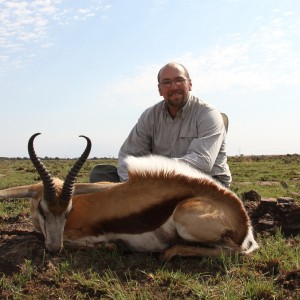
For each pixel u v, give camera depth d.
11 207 4.23
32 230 2.88
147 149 3.12
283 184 6.66
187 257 2.40
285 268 2.28
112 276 2.16
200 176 2.48
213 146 2.84
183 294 2.02
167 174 2.47
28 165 14.30
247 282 2.11
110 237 2.50
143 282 2.14
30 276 2.15
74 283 2.11
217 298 1.97
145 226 2.45
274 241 2.76
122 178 3.04
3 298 2.00
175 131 2.98
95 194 2.52
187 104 2.95
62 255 2.40
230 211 2.43
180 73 2.90
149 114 3.07
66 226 2.52
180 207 2.38
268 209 3.05
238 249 2.43
